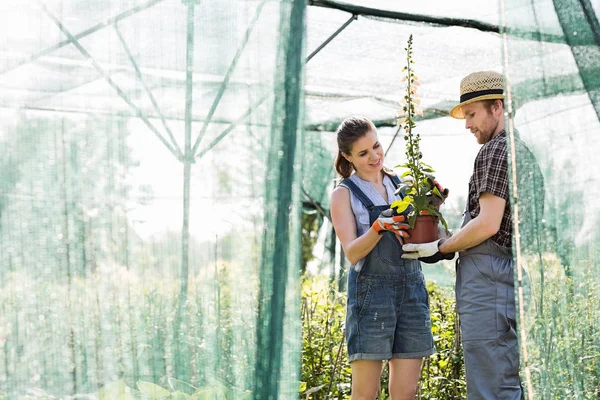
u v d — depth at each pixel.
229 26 2.88
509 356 3.29
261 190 2.83
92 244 2.81
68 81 2.83
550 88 3.25
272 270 2.79
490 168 3.25
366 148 3.63
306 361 4.97
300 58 2.84
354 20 5.38
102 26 2.86
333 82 7.00
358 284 3.60
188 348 2.82
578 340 3.20
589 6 3.35
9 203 2.78
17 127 2.80
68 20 2.84
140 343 2.81
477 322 3.31
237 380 2.80
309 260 11.87
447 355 5.09
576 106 3.28
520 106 3.22
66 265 2.79
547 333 3.16
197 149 2.87
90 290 2.80
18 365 2.76
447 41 5.89
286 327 2.79
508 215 3.32
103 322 2.80
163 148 2.86
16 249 2.78
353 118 3.69
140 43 2.87
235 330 2.82
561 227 3.22
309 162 9.13
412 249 3.46
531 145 3.22
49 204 2.80
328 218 9.31
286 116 2.82
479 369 3.31
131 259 2.83
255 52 2.86
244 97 2.86
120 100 2.85
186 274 2.84
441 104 7.71
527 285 3.16
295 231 2.81
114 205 2.83
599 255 3.27
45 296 2.78
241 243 2.83
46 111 2.81
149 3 2.87
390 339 3.57
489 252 3.34
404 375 3.66
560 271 3.21
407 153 3.55
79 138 2.83
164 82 2.87
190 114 2.87
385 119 8.30
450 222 8.43
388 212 3.54
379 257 3.58
